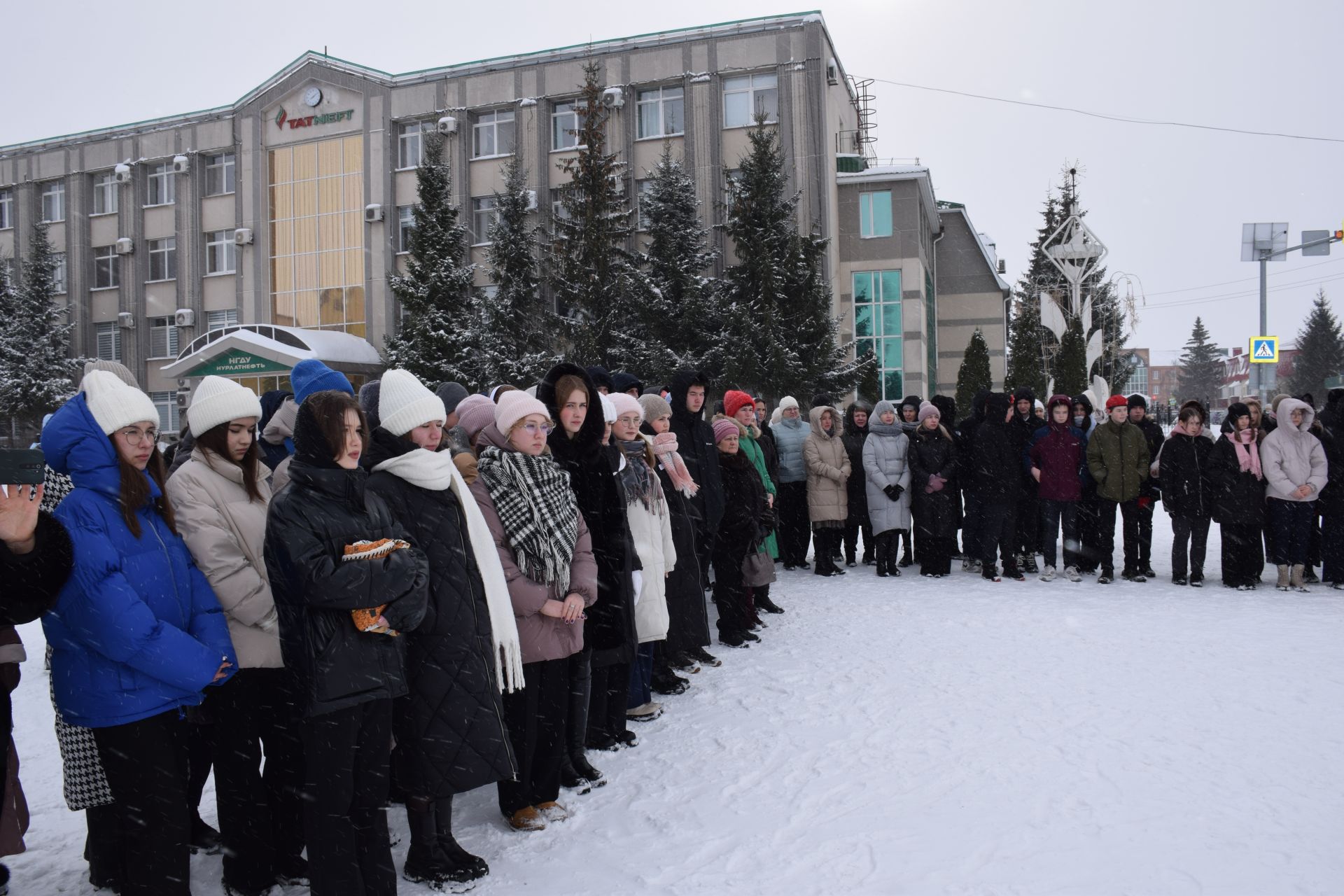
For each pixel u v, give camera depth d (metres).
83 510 2.98
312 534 3.05
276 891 3.53
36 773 4.94
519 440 4.00
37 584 2.79
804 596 9.03
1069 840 3.48
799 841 3.60
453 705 3.40
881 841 3.55
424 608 3.21
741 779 4.30
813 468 10.29
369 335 30.56
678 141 27.39
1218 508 9.06
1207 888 3.08
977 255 37.62
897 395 29.03
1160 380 122.38
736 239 23.02
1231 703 5.12
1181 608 8.00
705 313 22.75
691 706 5.53
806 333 22.41
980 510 9.98
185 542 3.31
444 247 26.59
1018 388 10.51
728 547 6.99
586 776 4.39
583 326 24.08
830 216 27.45
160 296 33.50
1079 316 22.77
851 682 5.81
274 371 27.11
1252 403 9.86
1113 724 4.81
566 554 3.97
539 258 26.92
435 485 3.49
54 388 31.81
